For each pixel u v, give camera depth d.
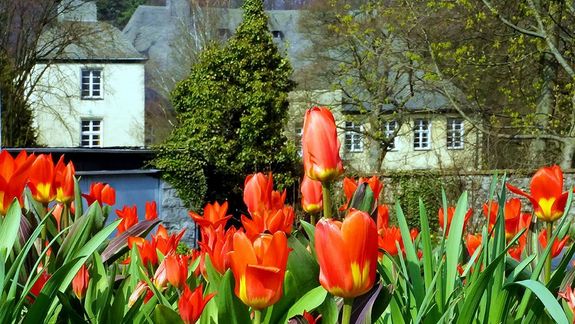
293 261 1.85
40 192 2.68
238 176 21.62
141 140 45.31
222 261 1.99
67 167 2.78
